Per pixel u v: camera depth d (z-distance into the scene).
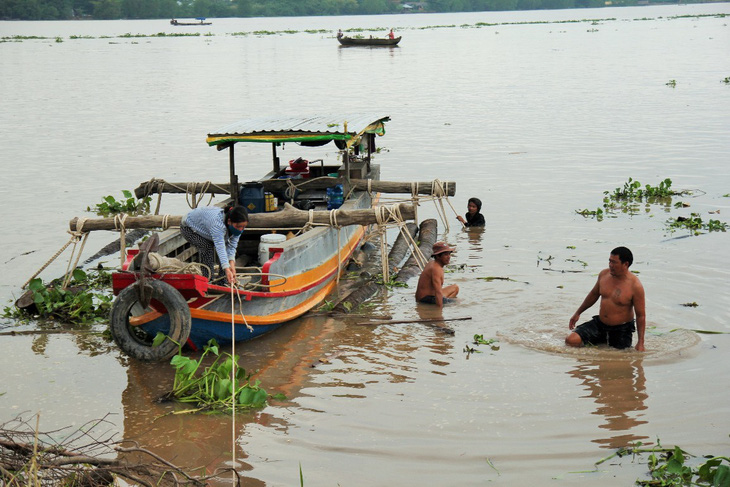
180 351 9.00
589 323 9.43
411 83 41.91
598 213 15.25
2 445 6.28
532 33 102.94
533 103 32.47
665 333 9.59
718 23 119.81
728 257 12.38
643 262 12.27
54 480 6.22
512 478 6.62
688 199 16.25
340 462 6.96
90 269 12.99
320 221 11.44
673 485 6.40
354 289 11.91
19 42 100.12
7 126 29.16
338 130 12.05
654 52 61.28
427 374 8.73
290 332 10.17
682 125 25.38
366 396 8.23
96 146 24.45
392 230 15.49
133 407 8.13
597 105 31.14
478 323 10.21
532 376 8.59
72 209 16.83
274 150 14.30
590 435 7.30
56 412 8.02
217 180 19.27
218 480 6.70
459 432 7.41
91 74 52.16
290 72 50.62
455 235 14.45
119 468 6.30
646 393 8.11
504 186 18.00
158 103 35.34
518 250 13.31
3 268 12.94
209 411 8.00
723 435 7.23
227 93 38.66
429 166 20.27
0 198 17.80
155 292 8.81
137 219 11.65
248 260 12.14
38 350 9.75
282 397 8.20
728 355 8.94
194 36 116.25
